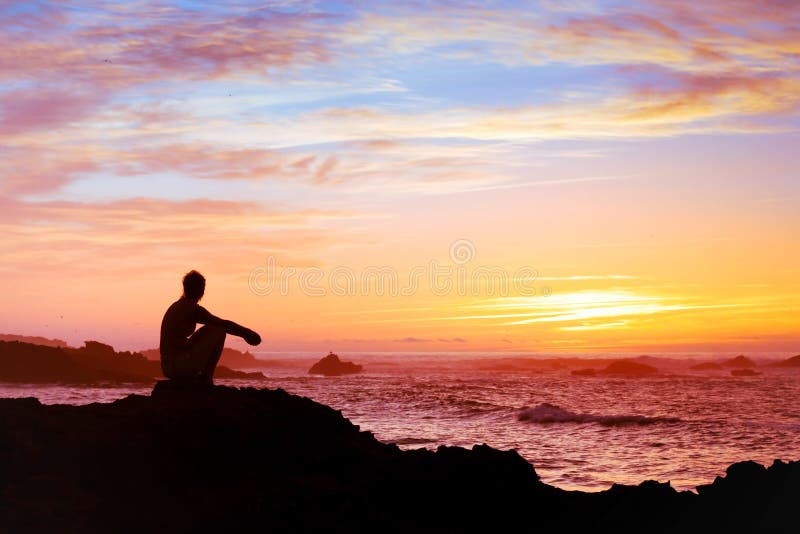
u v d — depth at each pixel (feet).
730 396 167.12
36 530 23.71
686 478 60.75
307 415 35.35
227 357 481.46
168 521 25.50
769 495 31.04
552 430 94.48
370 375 305.12
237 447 30.63
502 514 30.55
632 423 100.53
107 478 27.99
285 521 25.88
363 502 27.89
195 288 34.06
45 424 29.68
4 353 205.87
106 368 233.55
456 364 399.85
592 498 33.30
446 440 83.10
